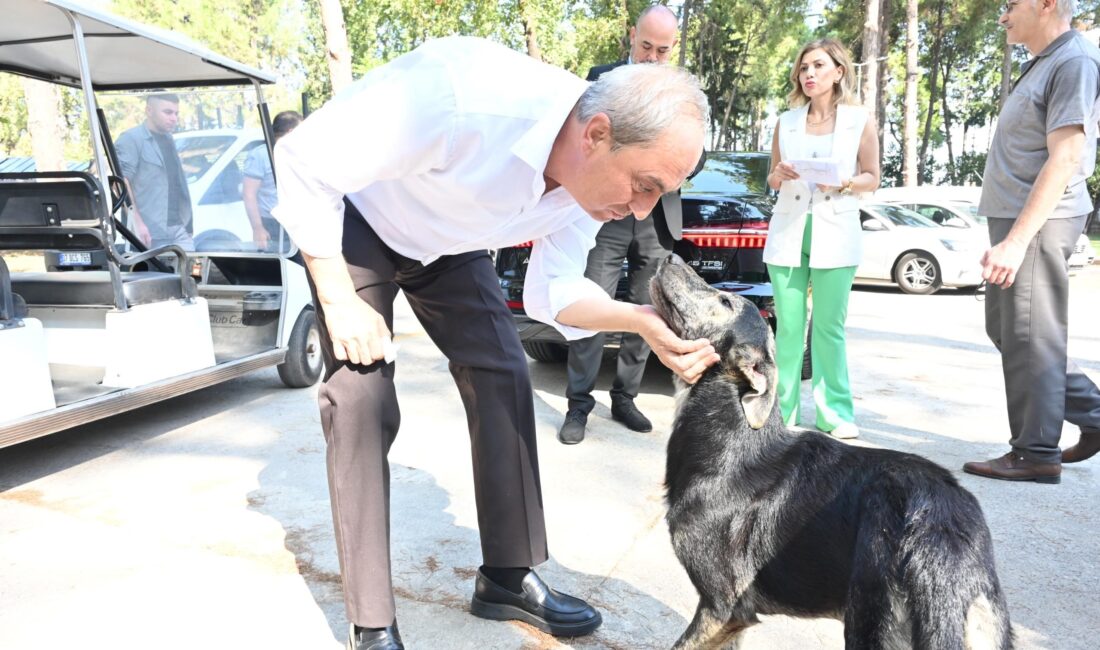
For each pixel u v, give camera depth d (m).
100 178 3.90
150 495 3.67
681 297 2.33
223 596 2.73
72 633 2.49
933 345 7.41
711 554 2.16
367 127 1.85
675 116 1.72
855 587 1.86
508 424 2.49
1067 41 3.46
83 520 3.38
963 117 38.69
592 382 4.50
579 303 2.44
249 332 5.55
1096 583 2.82
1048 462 3.74
